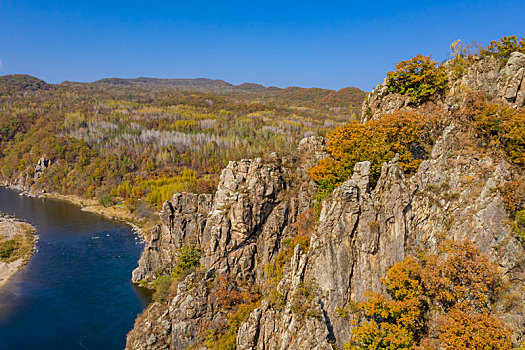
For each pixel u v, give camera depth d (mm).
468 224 54719
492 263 50656
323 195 75312
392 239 56219
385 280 52219
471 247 49688
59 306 98188
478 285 46562
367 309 50250
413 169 63906
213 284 81125
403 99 76000
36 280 114625
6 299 101625
